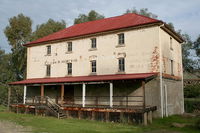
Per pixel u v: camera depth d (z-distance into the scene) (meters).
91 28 27.31
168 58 22.95
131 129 15.77
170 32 23.56
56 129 15.45
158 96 20.03
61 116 22.33
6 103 37.56
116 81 19.80
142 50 21.62
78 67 26.09
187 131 14.88
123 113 19.28
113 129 15.70
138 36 22.03
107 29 23.86
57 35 30.27
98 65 24.41
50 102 27.22
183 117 21.80
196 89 38.44
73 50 26.84
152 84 20.48
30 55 31.27
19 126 16.91
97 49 24.75
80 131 14.64
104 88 23.48
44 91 28.81
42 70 29.53
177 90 25.05
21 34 44.91
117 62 23.11
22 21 44.03
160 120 19.08
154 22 20.84
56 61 28.25
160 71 20.31
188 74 51.72
